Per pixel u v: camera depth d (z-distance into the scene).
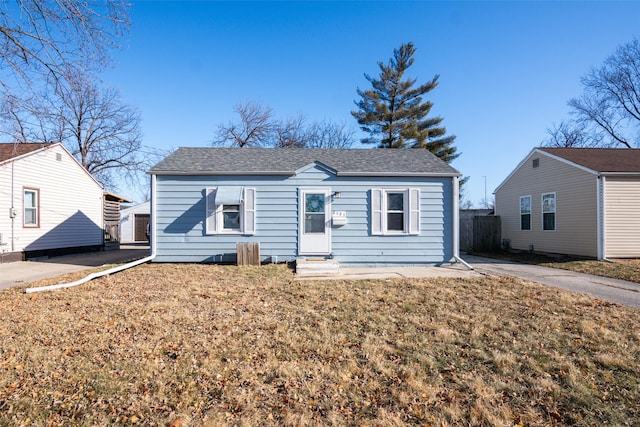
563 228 13.91
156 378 3.59
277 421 2.92
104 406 3.12
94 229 17.73
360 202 11.29
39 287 7.52
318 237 11.21
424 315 5.63
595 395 3.27
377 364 3.90
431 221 11.36
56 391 3.36
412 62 28.95
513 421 2.91
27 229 13.49
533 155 15.70
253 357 4.08
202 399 3.23
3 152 12.89
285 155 12.92
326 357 4.09
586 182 12.81
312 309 5.98
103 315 5.59
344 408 3.10
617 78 27.86
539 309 5.94
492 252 16.86
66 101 8.08
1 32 6.91
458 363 3.95
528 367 3.83
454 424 2.88
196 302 6.40
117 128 26.23
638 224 12.26
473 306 6.14
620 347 4.31
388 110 28.30
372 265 11.20
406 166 11.79
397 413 3.02
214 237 11.15
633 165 12.89
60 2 6.88
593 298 6.69
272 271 9.71
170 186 11.12
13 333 4.81
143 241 29.12
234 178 11.19
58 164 15.12
